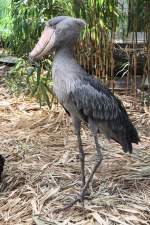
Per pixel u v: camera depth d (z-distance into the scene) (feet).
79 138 11.76
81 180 12.80
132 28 18.51
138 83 20.68
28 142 15.76
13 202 12.01
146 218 11.23
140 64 20.71
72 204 11.68
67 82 10.93
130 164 13.92
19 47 18.54
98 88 11.37
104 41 18.69
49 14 17.63
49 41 11.01
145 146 15.25
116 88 20.58
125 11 19.92
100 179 12.98
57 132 16.71
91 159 14.29
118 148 15.08
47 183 12.83
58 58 11.09
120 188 12.54
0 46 27.32
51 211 11.54
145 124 17.26
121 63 21.15
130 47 19.99
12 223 11.21
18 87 20.70
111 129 11.76
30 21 17.22
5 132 16.63
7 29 25.59
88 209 11.56
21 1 17.56
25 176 13.24
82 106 11.10
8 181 13.05
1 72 24.21
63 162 14.11
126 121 12.07
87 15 17.60
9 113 18.58
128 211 11.46
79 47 19.03
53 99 18.84
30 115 18.25
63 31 10.91
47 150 15.10
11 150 15.05
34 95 19.15
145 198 12.05
